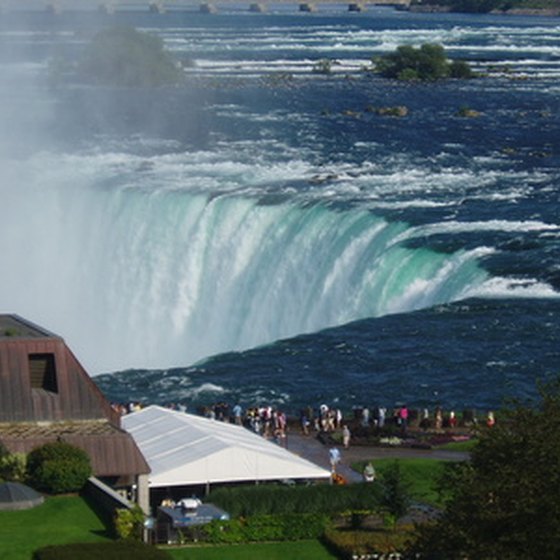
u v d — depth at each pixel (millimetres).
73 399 132500
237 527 124375
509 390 187500
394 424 169625
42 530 119500
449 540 113562
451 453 158750
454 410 180875
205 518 124062
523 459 113625
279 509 128000
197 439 134125
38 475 126500
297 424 170875
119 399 191500
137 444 136125
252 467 130875
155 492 131000
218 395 190875
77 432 130000
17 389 131625
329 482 135250
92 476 127250
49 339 133500
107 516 122812
